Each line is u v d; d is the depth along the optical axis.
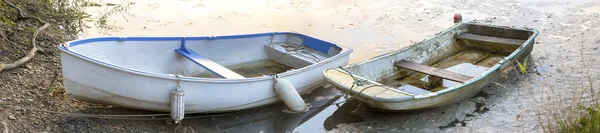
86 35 8.19
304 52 6.91
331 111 6.05
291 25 9.23
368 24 9.31
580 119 4.85
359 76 6.15
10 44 6.72
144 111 5.59
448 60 7.53
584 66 7.27
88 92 5.27
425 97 5.62
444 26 9.20
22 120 5.11
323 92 6.50
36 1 8.36
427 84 6.65
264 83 5.79
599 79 6.80
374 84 5.78
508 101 6.22
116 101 5.33
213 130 5.48
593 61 7.43
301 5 10.52
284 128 5.64
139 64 6.19
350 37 8.63
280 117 5.86
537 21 9.38
